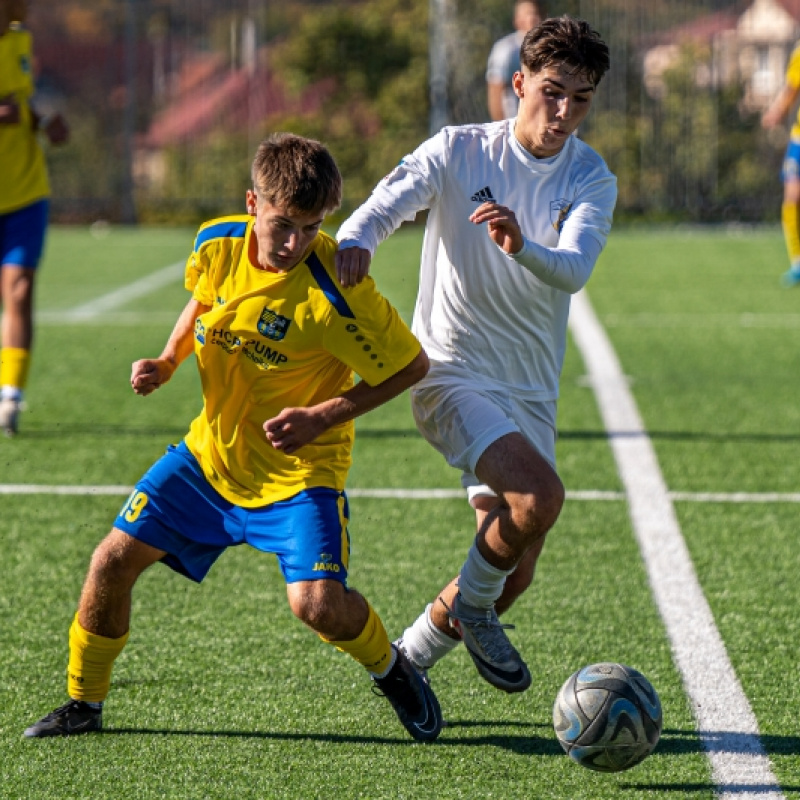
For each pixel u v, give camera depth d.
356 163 74.00
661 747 12.31
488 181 13.16
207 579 17.41
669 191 75.25
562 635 15.28
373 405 11.66
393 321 11.70
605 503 21.00
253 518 11.98
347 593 11.85
